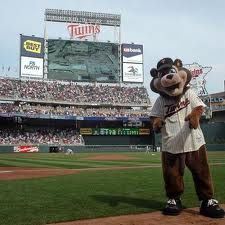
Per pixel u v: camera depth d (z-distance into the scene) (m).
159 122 8.27
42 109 72.12
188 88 8.30
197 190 8.07
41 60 72.44
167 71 8.06
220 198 10.20
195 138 8.06
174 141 8.09
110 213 8.20
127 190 12.13
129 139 77.62
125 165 30.14
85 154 59.50
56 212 8.44
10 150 67.25
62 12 74.12
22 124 72.56
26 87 73.19
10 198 10.65
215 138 71.06
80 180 16.02
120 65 76.38
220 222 7.29
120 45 76.44
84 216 7.95
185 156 8.09
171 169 8.13
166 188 8.23
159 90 8.34
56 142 71.19
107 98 78.06
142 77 77.06
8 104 70.88
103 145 74.50
